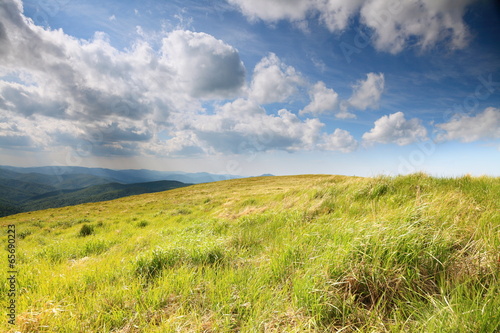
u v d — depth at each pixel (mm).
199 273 3469
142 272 3805
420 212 3605
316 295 2463
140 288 3211
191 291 2939
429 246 2762
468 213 3775
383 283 2494
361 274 2590
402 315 2211
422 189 6246
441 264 2578
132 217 18656
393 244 2754
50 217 27516
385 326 2096
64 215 28422
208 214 14453
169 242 5648
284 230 5281
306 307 2432
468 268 2518
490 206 4098
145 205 31000
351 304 2375
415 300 2279
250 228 6133
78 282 3713
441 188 6074
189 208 21203
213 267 3719
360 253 2791
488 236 2928
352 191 7125
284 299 2648
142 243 7348
